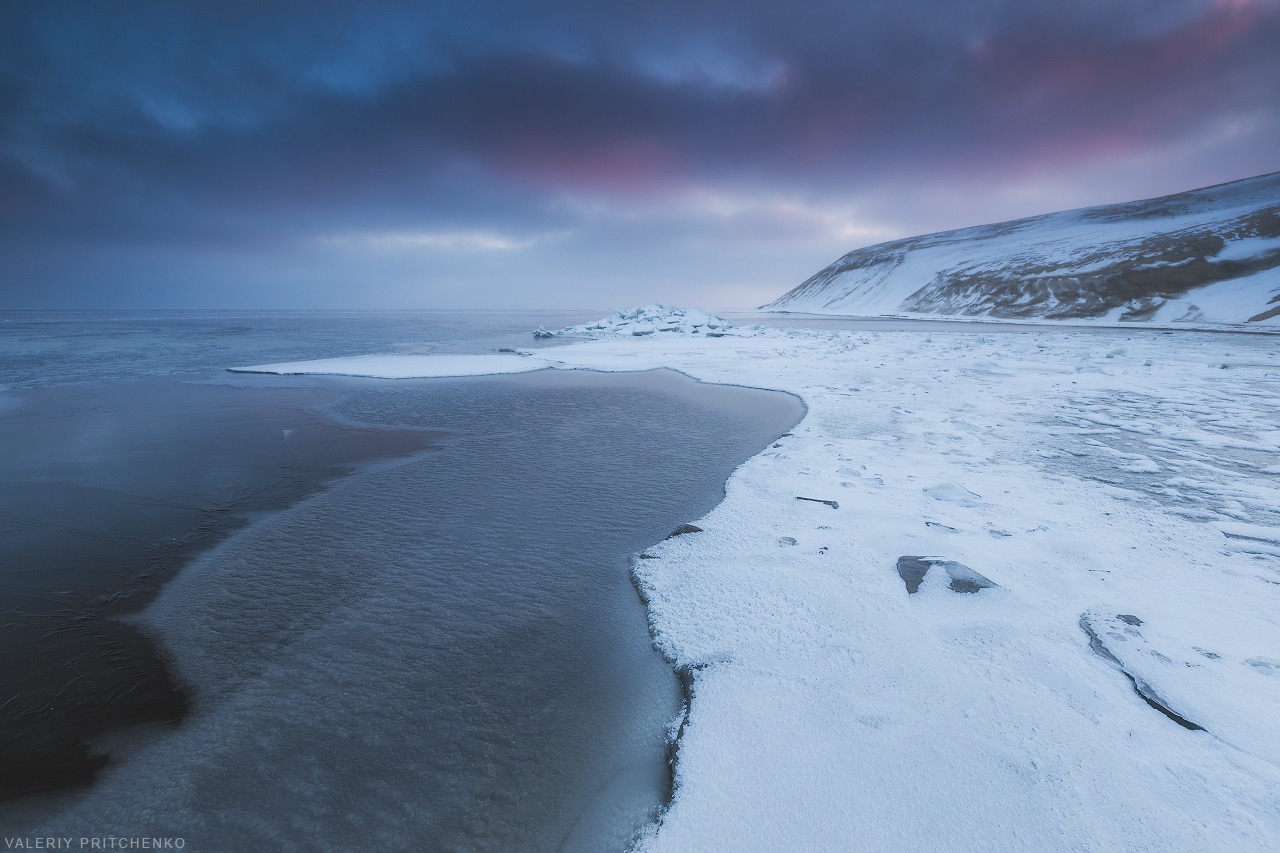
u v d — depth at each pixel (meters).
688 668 2.71
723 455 6.58
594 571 3.81
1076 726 2.18
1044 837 1.73
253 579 3.71
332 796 2.04
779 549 3.83
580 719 2.44
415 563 3.94
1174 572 3.37
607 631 3.11
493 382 13.31
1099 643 2.68
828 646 2.76
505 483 5.67
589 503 5.08
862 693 2.42
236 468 6.27
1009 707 2.30
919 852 1.71
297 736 2.33
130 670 2.77
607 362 17.03
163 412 9.54
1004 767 2.00
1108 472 5.43
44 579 3.72
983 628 2.82
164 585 3.65
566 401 10.45
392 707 2.51
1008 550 3.70
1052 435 6.96
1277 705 2.23
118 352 20.73
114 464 6.42
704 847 1.75
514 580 3.69
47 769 2.15
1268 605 2.98
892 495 4.84
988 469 5.58
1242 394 9.46
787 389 10.99
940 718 2.25
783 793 1.93
